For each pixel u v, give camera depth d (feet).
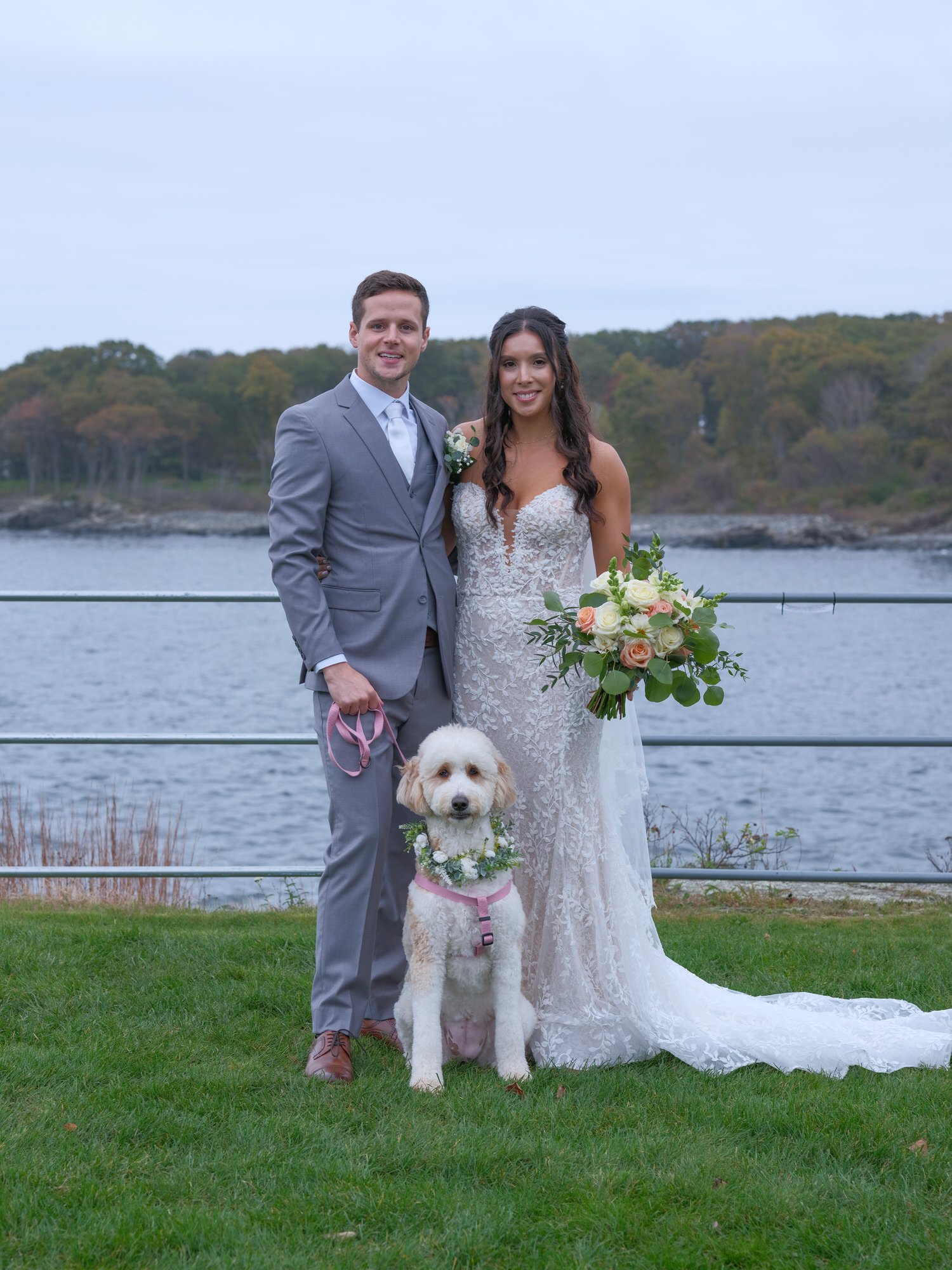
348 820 12.45
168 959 15.81
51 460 398.83
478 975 12.37
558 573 13.38
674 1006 13.29
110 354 428.15
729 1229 9.16
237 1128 10.73
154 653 85.20
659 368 344.49
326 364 410.93
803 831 37.45
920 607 128.67
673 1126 10.98
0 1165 9.86
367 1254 8.72
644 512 304.09
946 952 16.26
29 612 118.52
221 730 55.57
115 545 267.39
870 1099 11.55
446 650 13.23
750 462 322.55
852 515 286.66
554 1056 13.00
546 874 13.46
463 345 319.47
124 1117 10.89
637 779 13.75
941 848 35.17
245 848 34.06
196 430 398.21
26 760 47.50
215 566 184.65
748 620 115.34
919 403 305.32
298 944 16.56
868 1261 8.66
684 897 20.85
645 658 12.12
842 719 59.31
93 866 26.43
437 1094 11.66
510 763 13.47
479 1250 8.81
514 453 13.50
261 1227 9.11
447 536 14.24
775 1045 12.65
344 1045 12.33
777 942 16.79
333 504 12.82
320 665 12.34
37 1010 13.76
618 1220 9.18
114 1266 8.58
